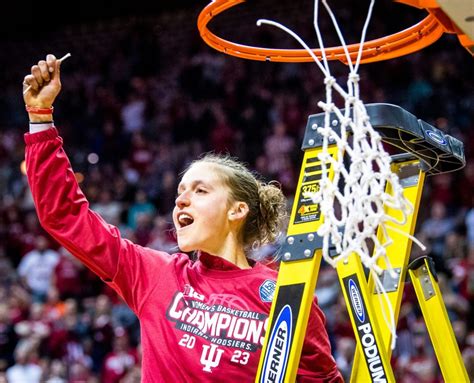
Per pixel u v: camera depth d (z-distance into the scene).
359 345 2.54
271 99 15.21
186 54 17.59
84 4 19.12
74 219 2.76
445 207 11.77
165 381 2.71
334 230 2.31
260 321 2.76
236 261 2.99
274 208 3.18
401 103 14.43
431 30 2.83
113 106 16.89
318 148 2.57
